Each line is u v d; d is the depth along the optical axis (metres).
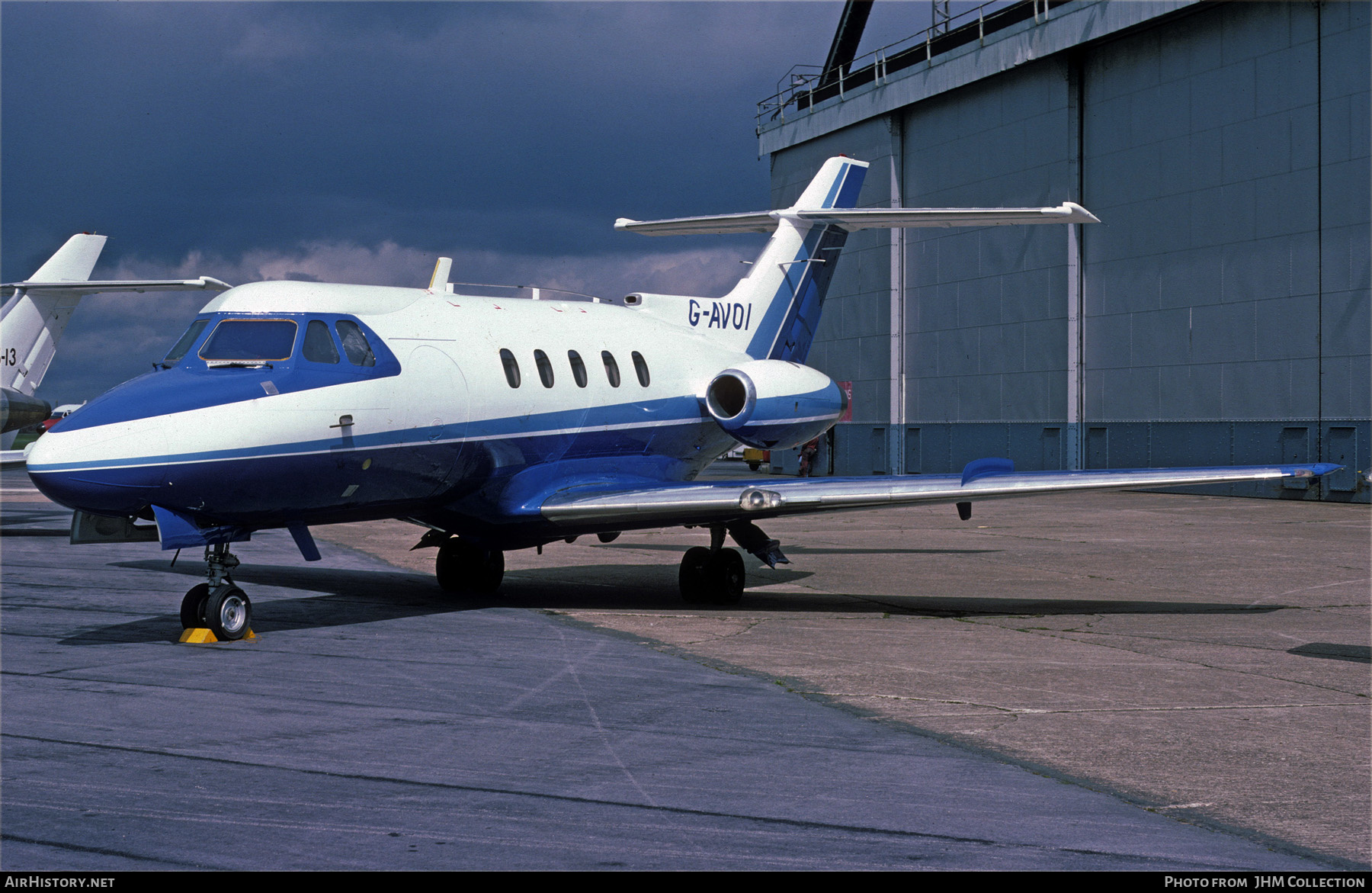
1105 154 30.28
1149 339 29.27
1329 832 4.55
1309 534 19.05
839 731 6.09
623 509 10.55
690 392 13.04
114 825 4.54
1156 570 14.34
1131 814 4.76
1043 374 31.75
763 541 11.40
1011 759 5.58
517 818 4.66
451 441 10.19
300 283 9.68
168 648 8.48
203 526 8.72
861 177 15.79
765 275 14.72
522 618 10.16
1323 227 25.33
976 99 33.94
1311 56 25.48
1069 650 8.62
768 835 4.48
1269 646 8.85
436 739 5.88
